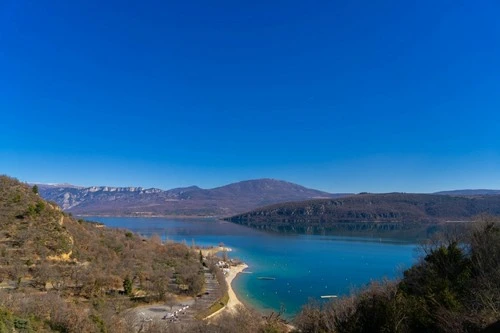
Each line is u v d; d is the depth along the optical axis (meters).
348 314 39.69
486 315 26.94
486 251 37.16
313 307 50.75
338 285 131.25
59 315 45.06
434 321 30.02
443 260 40.91
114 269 98.12
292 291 123.00
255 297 114.81
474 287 32.78
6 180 112.31
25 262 80.31
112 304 79.94
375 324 33.00
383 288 46.66
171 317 78.88
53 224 99.56
